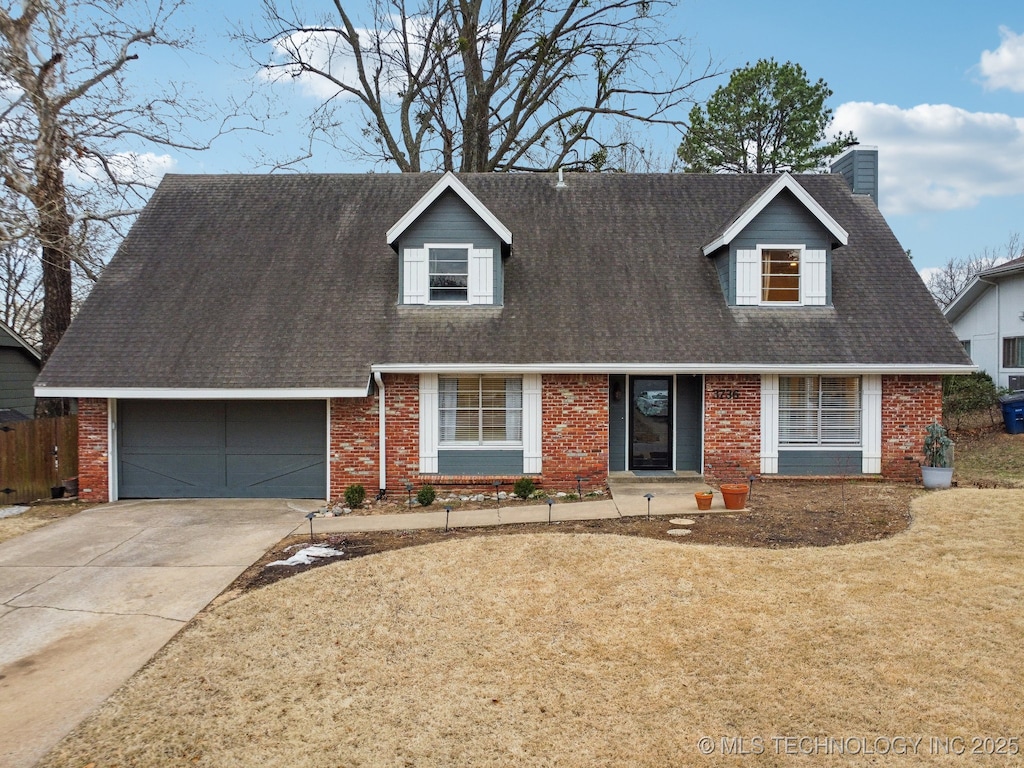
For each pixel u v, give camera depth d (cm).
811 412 1458
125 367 1361
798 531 1037
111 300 1499
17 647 705
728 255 1527
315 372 1360
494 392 1439
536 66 2588
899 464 1452
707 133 3119
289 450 1432
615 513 1185
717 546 960
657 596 782
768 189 1487
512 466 1433
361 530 1129
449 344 1420
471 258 1509
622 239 1683
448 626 726
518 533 1068
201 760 500
